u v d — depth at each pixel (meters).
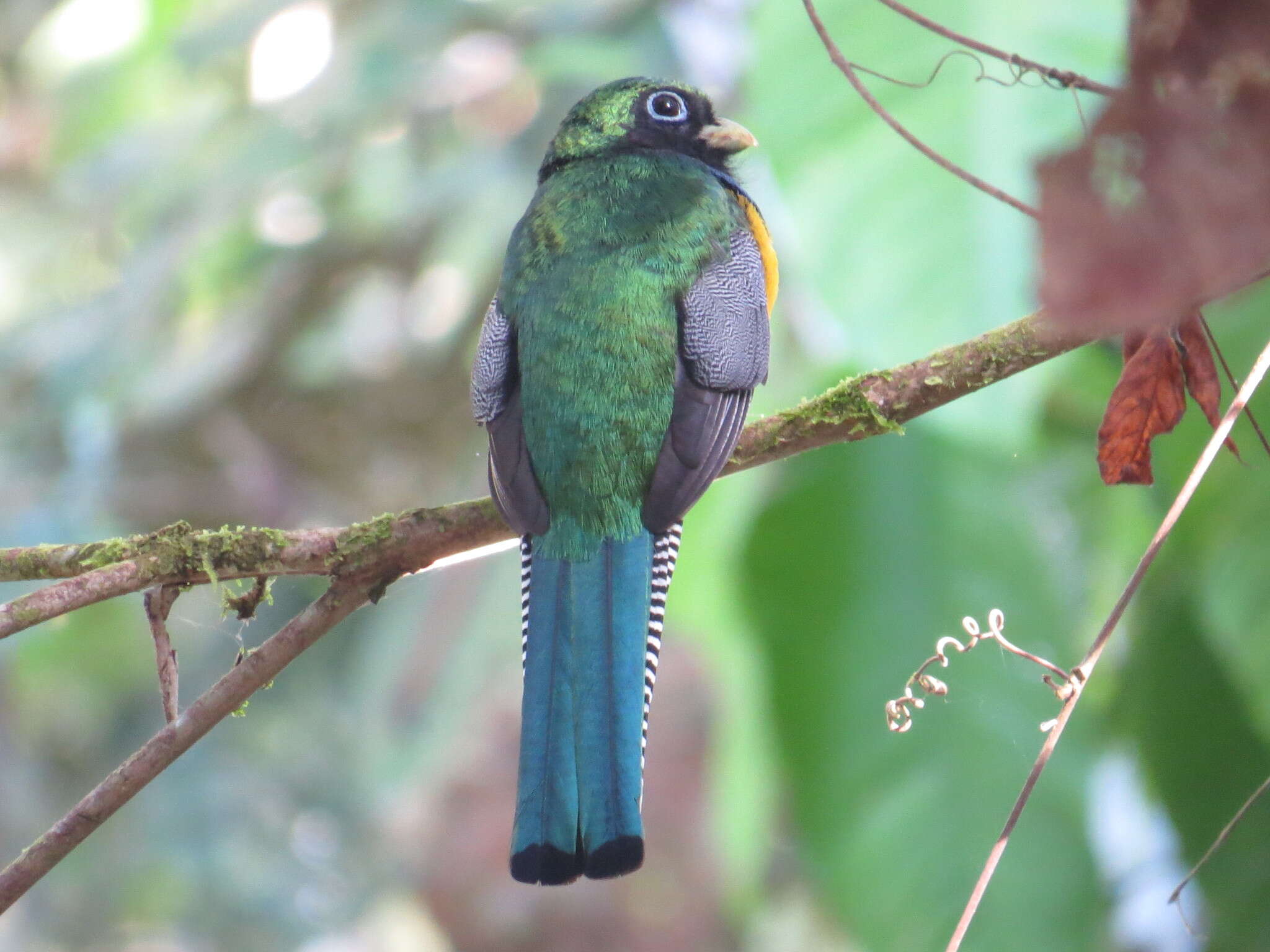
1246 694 8.93
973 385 6.61
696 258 7.82
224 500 16.27
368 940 22.08
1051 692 8.64
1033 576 8.67
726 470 7.27
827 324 8.88
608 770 6.54
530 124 14.62
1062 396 10.27
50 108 18.06
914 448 8.79
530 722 6.75
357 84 14.53
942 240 6.46
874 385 6.87
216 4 16.20
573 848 6.38
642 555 7.20
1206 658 9.41
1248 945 9.17
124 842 19.50
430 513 7.02
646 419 7.39
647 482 7.34
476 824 19.28
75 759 19.58
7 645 17.88
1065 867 8.51
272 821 19.30
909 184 6.57
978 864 8.49
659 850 18.70
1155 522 9.37
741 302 7.85
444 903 19.38
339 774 19.47
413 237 15.32
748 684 10.08
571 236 7.96
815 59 6.94
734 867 10.80
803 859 8.77
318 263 15.59
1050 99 6.53
